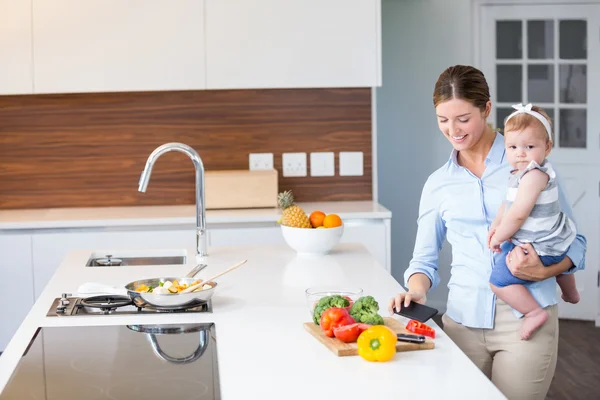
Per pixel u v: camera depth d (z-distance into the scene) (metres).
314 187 4.88
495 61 5.62
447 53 5.60
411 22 5.59
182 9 4.45
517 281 2.44
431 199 2.64
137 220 4.27
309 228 3.30
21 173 4.79
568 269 2.51
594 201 5.59
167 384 1.78
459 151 2.61
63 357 2.00
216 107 4.80
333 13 4.48
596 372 4.59
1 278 4.27
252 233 4.30
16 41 4.42
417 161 5.70
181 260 3.55
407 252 5.76
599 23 5.52
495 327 2.52
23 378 1.83
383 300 2.58
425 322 2.24
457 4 5.56
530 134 2.43
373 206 4.62
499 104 5.65
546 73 5.61
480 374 1.83
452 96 2.39
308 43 4.49
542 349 2.45
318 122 4.85
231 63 4.48
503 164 2.53
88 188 4.82
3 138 4.77
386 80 5.64
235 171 4.70
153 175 4.83
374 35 4.51
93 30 4.43
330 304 2.20
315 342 2.11
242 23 4.46
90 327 2.28
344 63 4.51
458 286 2.58
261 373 1.86
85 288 2.65
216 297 2.63
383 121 5.67
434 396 1.70
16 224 4.23
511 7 5.57
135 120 4.79
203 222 3.28
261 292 2.70
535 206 2.43
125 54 4.45
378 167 5.70
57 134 4.78
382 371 1.86
